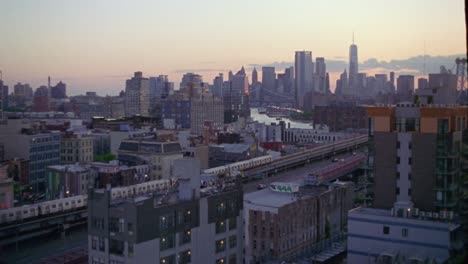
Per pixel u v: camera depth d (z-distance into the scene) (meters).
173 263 119.94
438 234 124.19
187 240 123.06
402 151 139.62
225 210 133.00
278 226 159.50
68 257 178.38
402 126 140.50
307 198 176.00
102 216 117.00
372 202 146.12
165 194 130.00
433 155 135.62
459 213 126.06
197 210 124.94
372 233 132.38
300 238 171.12
